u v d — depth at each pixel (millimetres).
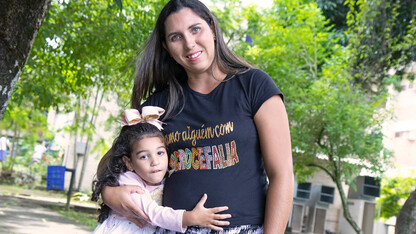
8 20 2834
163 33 2285
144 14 8008
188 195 2064
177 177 2125
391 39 10492
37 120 15422
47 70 8242
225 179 2006
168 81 2363
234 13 11336
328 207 13750
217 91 2109
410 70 11453
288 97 9195
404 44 10344
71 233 7852
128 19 8250
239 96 2049
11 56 2891
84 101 14148
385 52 10547
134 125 2299
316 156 9977
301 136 8805
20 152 17609
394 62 11016
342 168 9359
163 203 2186
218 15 10664
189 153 2105
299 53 11102
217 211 1976
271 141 1975
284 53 10094
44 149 17078
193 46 2078
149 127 2234
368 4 10562
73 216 10344
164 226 2070
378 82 10875
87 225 9219
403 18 11000
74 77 8820
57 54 8125
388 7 10773
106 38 7895
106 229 2281
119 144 2303
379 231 14078
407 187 14984
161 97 2377
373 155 9156
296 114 8891
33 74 8203
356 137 8656
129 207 2158
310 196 13633
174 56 2143
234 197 1991
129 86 9266
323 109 8680
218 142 2031
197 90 2184
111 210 2332
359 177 13758
